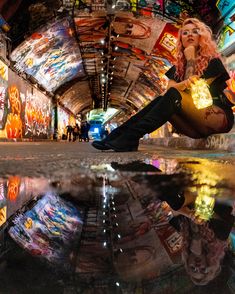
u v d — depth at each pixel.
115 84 35.72
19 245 0.48
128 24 16.02
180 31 3.74
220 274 0.36
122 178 1.33
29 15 13.70
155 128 3.42
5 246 0.47
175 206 0.79
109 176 1.38
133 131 3.49
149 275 0.36
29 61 18.55
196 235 0.53
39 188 1.07
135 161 2.25
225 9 10.73
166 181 1.23
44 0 12.84
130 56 22.56
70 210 0.76
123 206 0.79
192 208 0.77
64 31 16.70
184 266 0.39
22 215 0.71
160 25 15.26
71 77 29.28
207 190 1.04
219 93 3.92
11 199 0.90
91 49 21.44
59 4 13.48
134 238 0.52
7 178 1.32
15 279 0.34
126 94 40.91
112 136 3.57
